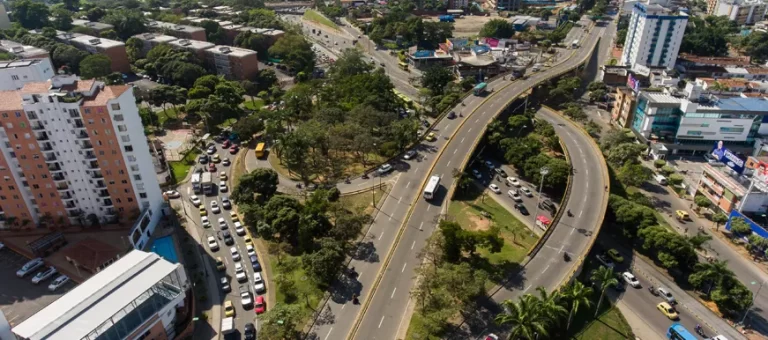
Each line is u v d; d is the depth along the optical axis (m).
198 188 158.50
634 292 119.31
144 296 97.25
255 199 145.88
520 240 134.00
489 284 109.88
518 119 198.00
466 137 179.00
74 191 133.75
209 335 103.88
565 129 197.00
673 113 188.75
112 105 122.31
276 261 125.31
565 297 98.75
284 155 165.75
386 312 103.44
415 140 178.12
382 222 136.38
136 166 131.50
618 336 104.69
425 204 142.62
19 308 111.00
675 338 103.88
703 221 147.12
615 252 129.62
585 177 155.50
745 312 112.56
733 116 181.25
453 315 99.94
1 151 124.00
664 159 184.88
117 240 132.25
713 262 118.38
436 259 114.81
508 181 168.25
